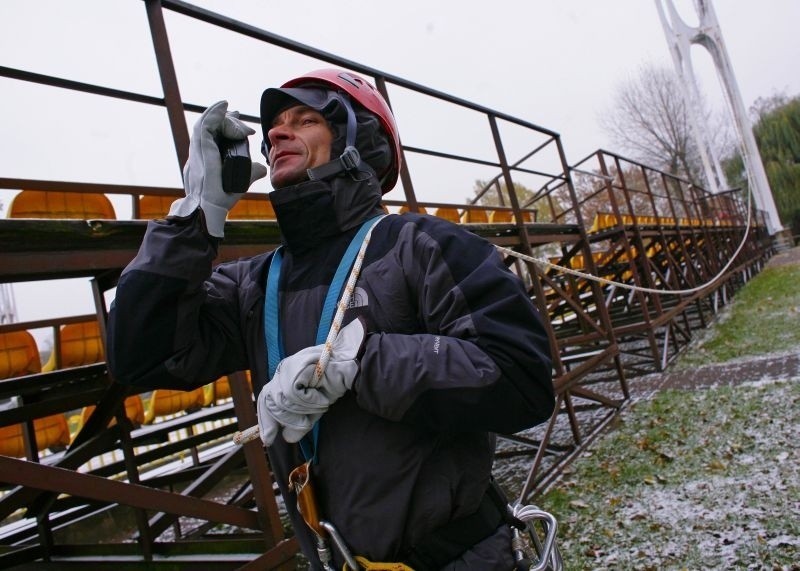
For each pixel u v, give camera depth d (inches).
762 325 396.2
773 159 1788.9
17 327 136.0
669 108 1684.3
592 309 469.7
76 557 144.6
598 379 346.6
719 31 1381.6
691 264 493.7
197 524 265.7
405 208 193.0
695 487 161.5
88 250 86.0
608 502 165.0
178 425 210.2
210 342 47.4
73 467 116.3
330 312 41.3
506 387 37.0
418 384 36.0
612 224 426.3
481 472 41.7
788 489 145.4
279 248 49.3
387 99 154.9
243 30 115.0
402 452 38.8
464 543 40.3
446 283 40.3
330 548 41.3
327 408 37.7
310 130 46.3
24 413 126.1
